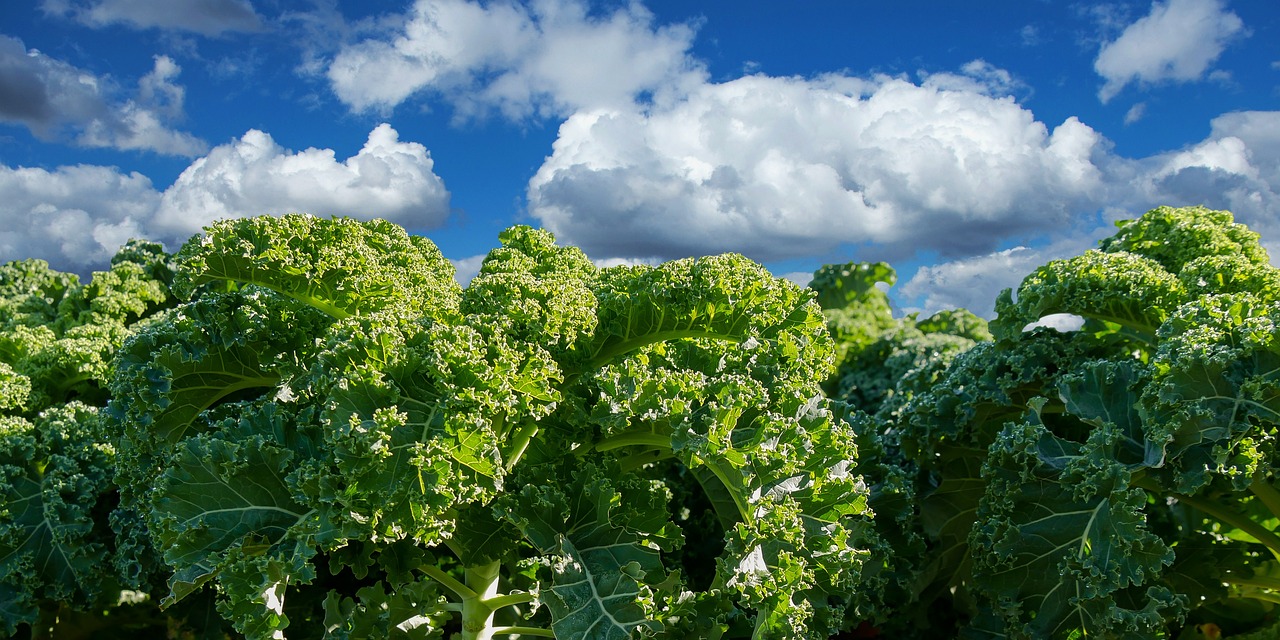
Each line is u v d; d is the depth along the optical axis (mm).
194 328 5363
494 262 7094
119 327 8977
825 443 4984
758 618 4418
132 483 5684
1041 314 6766
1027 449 5930
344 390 4188
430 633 5242
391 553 4738
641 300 5328
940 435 7031
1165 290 6395
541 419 5094
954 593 7246
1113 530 5352
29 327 10156
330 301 5223
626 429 5129
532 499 4738
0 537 6516
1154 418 5453
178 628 7453
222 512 4512
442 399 4301
